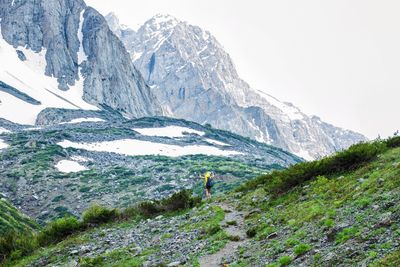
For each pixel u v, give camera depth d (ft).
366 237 52.90
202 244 78.48
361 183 77.56
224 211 102.68
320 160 104.27
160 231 98.32
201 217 100.83
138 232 102.22
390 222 53.72
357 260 48.44
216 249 73.56
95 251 93.71
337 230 59.11
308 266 52.49
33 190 620.08
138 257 80.89
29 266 96.32
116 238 100.37
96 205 127.44
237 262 64.28
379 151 98.17
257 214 92.07
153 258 78.07
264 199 103.19
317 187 89.66
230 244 75.77
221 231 83.25
